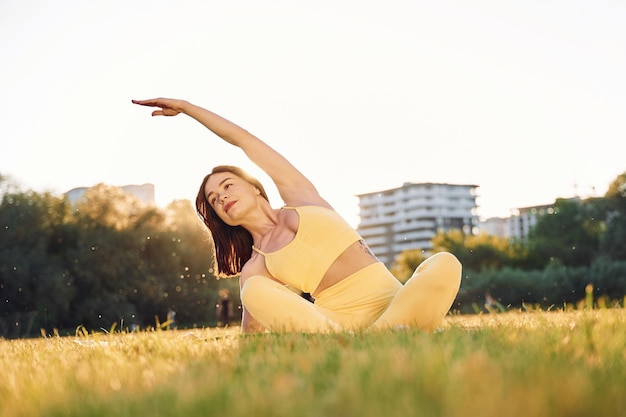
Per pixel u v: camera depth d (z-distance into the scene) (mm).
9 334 35000
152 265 40344
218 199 5883
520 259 60125
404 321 4836
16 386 2678
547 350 2762
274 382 2170
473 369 2076
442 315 4969
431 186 151750
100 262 37844
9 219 37062
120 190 40906
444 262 4957
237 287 42938
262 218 5824
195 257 41656
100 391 2422
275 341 3646
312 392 1996
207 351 3498
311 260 5402
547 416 1690
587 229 59406
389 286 5488
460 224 152750
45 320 35812
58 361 3703
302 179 5949
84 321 37562
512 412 1664
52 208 38938
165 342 4164
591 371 2324
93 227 38875
